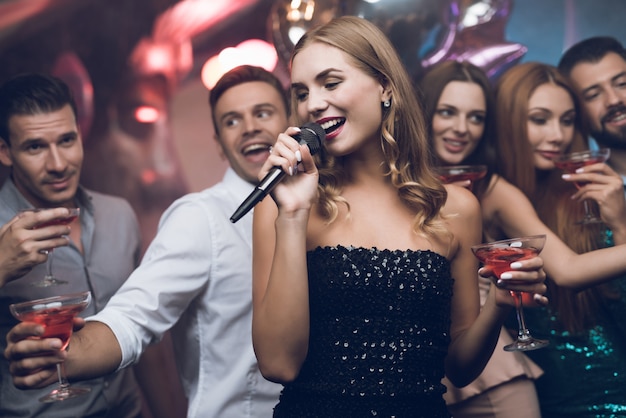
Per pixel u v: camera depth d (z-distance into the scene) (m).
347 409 1.76
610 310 2.73
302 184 1.78
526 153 3.09
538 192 3.12
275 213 1.94
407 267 1.84
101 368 2.04
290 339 1.75
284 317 1.74
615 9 4.07
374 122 1.90
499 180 2.88
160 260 2.36
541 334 2.81
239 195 2.60
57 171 2.83
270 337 1.76
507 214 2.83
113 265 3.00
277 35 3.71
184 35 4.88
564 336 2.77
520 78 3.13
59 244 2.37
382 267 1.83
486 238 2.90
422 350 1.83
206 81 4.93
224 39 4.87
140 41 4.88
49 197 2.87
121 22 4.86
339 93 1.84
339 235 1.89
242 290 2.46
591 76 3.43
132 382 3.06
